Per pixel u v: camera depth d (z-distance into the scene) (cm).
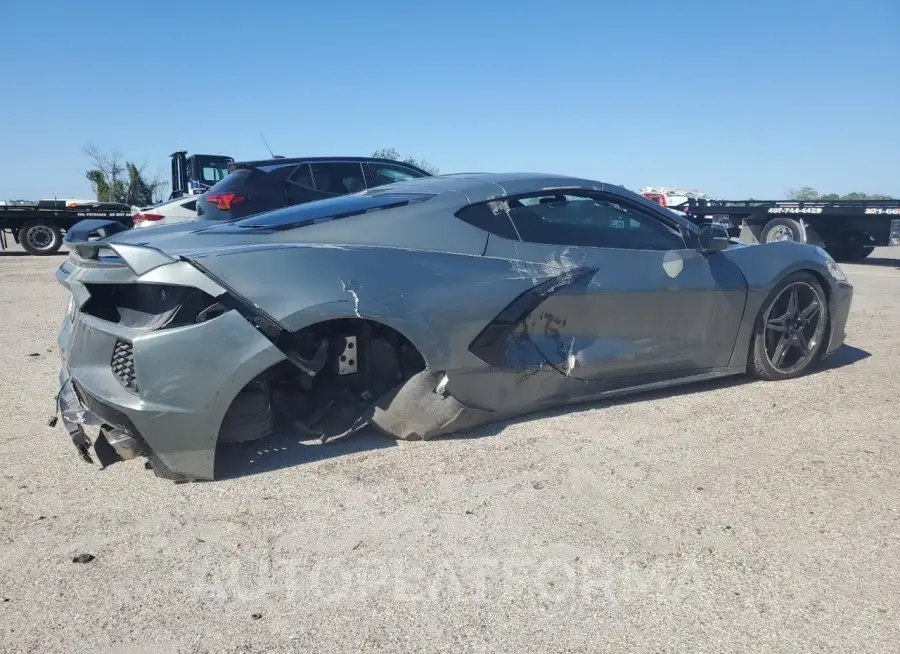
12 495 284
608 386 377
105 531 255
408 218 338
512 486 290
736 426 358
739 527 258
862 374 454
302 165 826
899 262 1428
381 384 333
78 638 198
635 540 249
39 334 624
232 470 305
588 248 372
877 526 258
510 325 337
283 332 288
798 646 194
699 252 400
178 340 274
